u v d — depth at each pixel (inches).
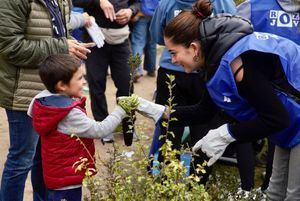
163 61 145.2
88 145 116.2
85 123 111.0
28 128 121.6
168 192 84.0
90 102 211.3
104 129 112.3
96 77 191.5
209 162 95.1
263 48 87.5
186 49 93.0
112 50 188.9
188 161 123.2
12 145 124.0
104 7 177.9
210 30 88.5
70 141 112.3
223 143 92.4
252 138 90.7
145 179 89.0
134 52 260.1
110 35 183.8
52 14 118.8
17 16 112.2
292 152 101.5
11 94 118.3
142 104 105.2
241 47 86.6
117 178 91.8
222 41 87.7
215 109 107.2
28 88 118.3
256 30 143.6
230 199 105.3
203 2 93.4
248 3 143.8
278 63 90.1
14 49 112.3
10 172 125.6
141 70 269.6
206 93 104.4
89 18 147.3
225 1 140.6
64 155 113.4
